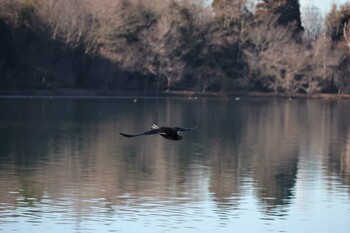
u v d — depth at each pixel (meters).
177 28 126.06
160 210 35.12
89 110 87.50
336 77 136.00
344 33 140.50
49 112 82.38
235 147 56.66
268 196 38.31
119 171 44.28
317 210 35.53
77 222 32.72
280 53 133.00
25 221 32.69
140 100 111.06
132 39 123.12
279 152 54.25
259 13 139.38
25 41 111.81
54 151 51.34
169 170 45.12
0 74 106.12
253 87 133.12
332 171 45.81
